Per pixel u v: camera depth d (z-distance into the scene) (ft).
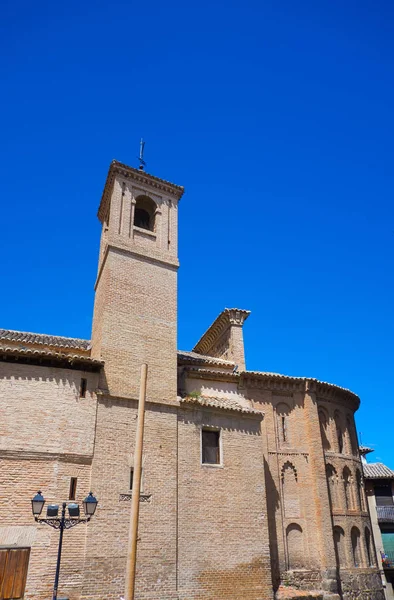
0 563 58.85
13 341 82.69
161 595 66.23
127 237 90.27
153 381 80.12
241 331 113.91
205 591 69.97
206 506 75.61
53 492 64.64
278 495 95.35
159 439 75.87
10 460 64.28
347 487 107.45
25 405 67.97
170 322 87.20
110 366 76.89
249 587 73.77
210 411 83.30
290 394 106.73
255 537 77.66
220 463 80.59
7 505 61.93
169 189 100.89
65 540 62.95
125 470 70.64
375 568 103.19
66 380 72.08
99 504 66.54
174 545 70.13
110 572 63.93
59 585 60.39
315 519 95.50
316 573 90.84
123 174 95.71
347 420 116.37
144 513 69.56
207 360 98.43
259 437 86.33
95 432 70.64
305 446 102.27
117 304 82.94
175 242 96.27
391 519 132.57
